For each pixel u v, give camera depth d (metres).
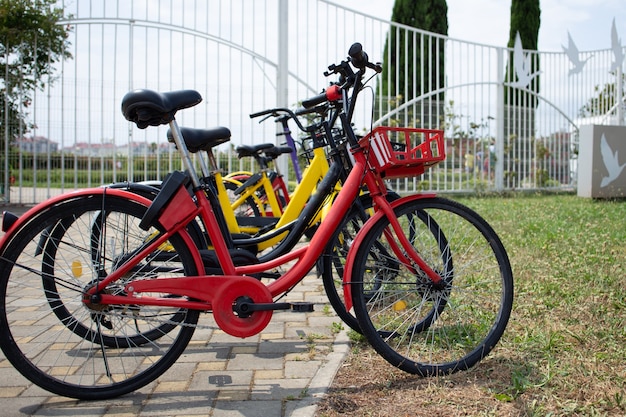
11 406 2.25
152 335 2.80
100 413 2.19
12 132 9.14
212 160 3.45
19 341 2.98
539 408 2.14
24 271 2.70
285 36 9.35
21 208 8.88
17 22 8.66
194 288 2.36
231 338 3.07
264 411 2.19
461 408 2.17
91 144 9.11
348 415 2.14
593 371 2.44
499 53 11.43
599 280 3.81
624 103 13.03
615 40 12.84
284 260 2.54
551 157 12.52
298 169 5.25
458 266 3.26
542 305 3.38
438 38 10.60
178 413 2.18
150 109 2.34
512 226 6.36
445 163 11.11
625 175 10.48
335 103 2.75
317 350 2.88
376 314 2.87
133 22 9.00
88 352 2.71
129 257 2.43
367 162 2.59
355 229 3.08
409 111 11.07
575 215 7.31
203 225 2.69
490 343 2.57
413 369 2.47
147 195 2.78
